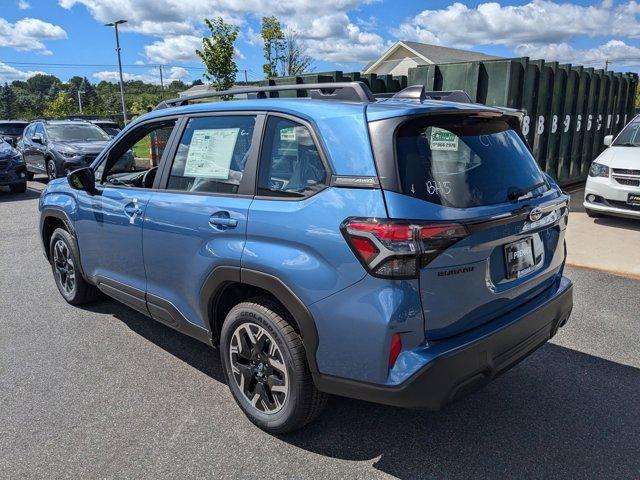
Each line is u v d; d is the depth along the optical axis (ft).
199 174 10.78
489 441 9.70
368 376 8.05
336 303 8.12
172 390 11.51
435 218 7.66
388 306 7.61
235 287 10.28
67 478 8.76
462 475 8.80
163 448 9.52
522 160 9.84
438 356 7.71
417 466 9.03
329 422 10.28
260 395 9.88
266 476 8.80
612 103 41.32
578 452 9.37
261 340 9.67
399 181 7.75
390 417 10.46
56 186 16.06
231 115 10.38
